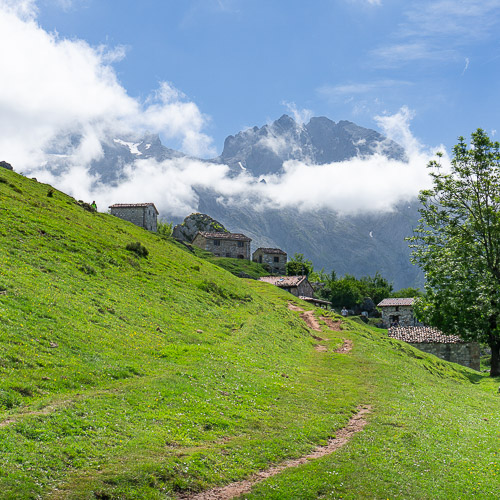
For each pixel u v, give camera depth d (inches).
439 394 1738.4
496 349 2829.7
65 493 663.8
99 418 912.9
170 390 1146.7
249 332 2073.1
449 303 2568.9
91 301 1679.4
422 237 2625.5
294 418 1162.0
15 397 924.6
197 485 757.9
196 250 6274.6
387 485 818.2
